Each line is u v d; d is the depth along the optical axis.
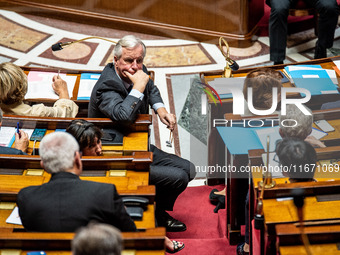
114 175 10.64
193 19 23.72
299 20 25.06
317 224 9.01
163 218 13.71
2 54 22.31
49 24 24.89
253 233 10.52
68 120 12.73
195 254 12.52
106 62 22.36
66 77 15.72
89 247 5.95
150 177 12.79
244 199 12.39
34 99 14.56
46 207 8.25
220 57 22.91
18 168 10.70
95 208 8.27
